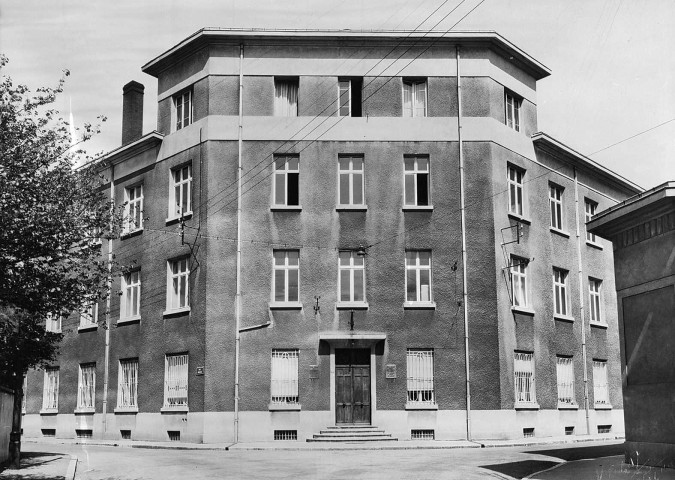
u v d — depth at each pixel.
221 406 27.00
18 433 19.11
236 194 28.48
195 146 29.48
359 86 29.84
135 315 31.19
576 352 31.89
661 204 16.58
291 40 29.31
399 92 29.05
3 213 15.49
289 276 28.12
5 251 16.14
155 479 16.59
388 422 26.70
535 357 29.20
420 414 26.75
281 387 27.20
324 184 28.44
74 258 18.02
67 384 34.22
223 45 29.50
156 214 30.86
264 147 28.83
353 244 28.00
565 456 20.66
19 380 19.22
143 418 29.50
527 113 31.36
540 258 30.58
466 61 29.31
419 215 28.19
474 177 28.47
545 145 31.67
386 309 27.48
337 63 29.27
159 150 31.23
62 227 16.62
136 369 30.88
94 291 18.16
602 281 34.88
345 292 27.94
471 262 27.83
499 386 27.00
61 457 21.89
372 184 28.41
